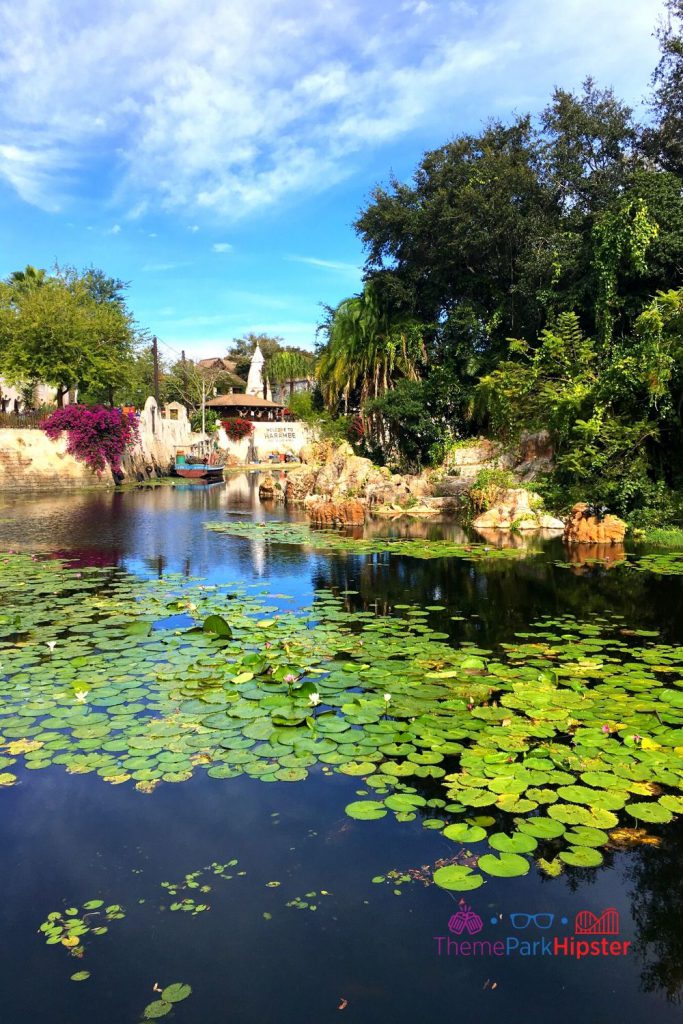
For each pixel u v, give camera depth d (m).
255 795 4.14
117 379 40.28
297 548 14.89
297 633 7.68
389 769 4.37
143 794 4.15
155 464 45.34
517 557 13.43
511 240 25.94
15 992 2.71
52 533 17.58
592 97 26.39
